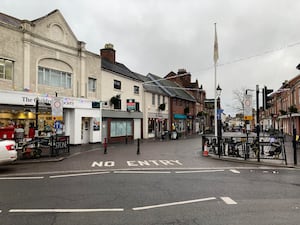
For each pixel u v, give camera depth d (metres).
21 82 16.33
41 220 4.89
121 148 18.92
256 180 8.52
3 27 15.37
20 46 16.30
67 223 4.75
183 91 49.28
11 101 15.49
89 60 21.78
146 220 4.89
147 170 10.27
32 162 11.98
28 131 16.83
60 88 19.17
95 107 21.97
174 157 14.23
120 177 8.87
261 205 5.83
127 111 26.95
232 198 6.38
